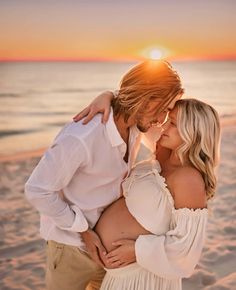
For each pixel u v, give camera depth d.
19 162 9.06
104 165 2.38
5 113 22.12
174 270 2.33
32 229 5.45
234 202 6.23
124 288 2.45
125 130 2.45
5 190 7.03
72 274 2.62
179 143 2.40
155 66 2.31
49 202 2.32
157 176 2.39
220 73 75.81
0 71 67.81
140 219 2.41
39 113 22.30
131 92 2.30
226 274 4.18
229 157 9.20
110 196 2.50
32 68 83.75
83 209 2.46
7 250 4.86
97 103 2.39
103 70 82.25
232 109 23.73
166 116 2.43
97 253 2.50
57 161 2.27
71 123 2.37
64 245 2.56
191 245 2.30
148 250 2.31
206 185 2.42
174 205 2.35
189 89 41.41
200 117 2.33
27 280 4.22
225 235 5.11
